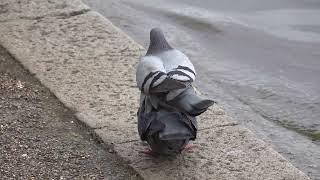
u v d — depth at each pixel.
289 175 5.81
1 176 5.67
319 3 11.63
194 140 6.16
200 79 8.55
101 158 6.07
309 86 8.44
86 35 9.04
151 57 5.63
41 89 7.47
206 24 10.57
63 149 6.18
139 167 5.91
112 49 8.59
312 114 7.63
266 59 9.33
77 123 6.73
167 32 10.19
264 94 8.18
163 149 5.81
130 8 11.23
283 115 7.60
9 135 6.36
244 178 5.75
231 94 8.16
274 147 6.77
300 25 10.57
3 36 8.99
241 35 10.16
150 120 5.57
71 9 9.92
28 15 9.71
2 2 10.21
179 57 5.66
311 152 6.68
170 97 5.51
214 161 6.01
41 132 6.48
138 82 5.59
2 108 6.90
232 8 11.42
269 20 10.82
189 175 5.79
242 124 7.20
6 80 7.64
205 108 5.35
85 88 7.47
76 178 5.71
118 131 6.53
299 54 9.48
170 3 11.63
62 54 8.42
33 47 8.64
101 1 11.51
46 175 5.73
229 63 9.15
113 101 7.15
